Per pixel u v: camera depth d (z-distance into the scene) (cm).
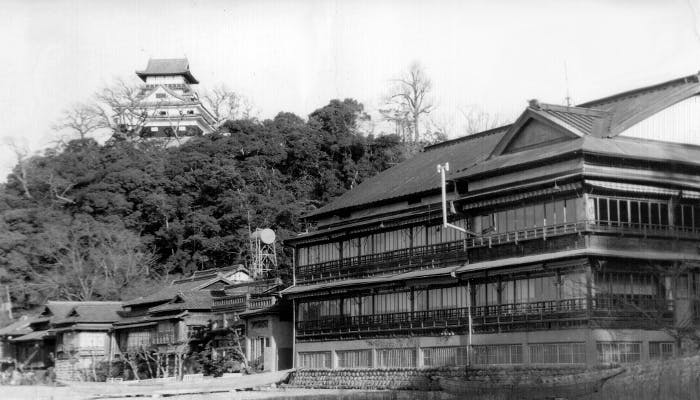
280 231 9919
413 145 10844
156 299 8544
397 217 5769
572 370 4216
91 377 8619
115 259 10350
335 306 6284
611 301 4356
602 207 4497
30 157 11650
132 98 14300
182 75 16262
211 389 5766
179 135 14662
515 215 4884
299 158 10994
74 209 11112
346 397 4372
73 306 9481
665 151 4744
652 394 3225
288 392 5353
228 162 10894
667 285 4519
